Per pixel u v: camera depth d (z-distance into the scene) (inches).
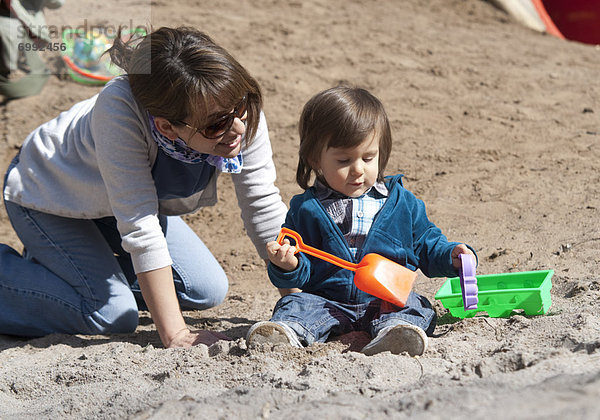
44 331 123.0
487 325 102.0
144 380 93.0
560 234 146.7
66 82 271.3
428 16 362.3
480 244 148.2
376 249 102.3
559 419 56.6
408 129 230.5
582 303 108.6
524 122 233.9
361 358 88.7
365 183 100.1
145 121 105.3
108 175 106.0
